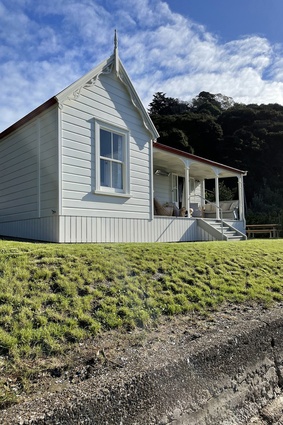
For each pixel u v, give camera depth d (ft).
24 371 6.35
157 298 11.03
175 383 6.43
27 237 24.21
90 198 22.52
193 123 100.99
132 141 26.63
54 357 6.98
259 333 9.00
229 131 106.73
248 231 52.85
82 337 7.89
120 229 24.84
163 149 33.12
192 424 6.42
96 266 12.51
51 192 21.27
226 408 7.19
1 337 7.21
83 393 5.35
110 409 5.38
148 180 28.09
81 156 22.07
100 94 23.80
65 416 4.88
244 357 8.23
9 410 4.89
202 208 47.85
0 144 29.40
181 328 9.22
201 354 7.14
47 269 11.36
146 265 13.96
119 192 24.89
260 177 96.37
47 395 5.45
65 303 9.32
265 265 17.56
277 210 73.20
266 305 12.05
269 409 7.81
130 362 6.66
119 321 8.99
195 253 17.46
